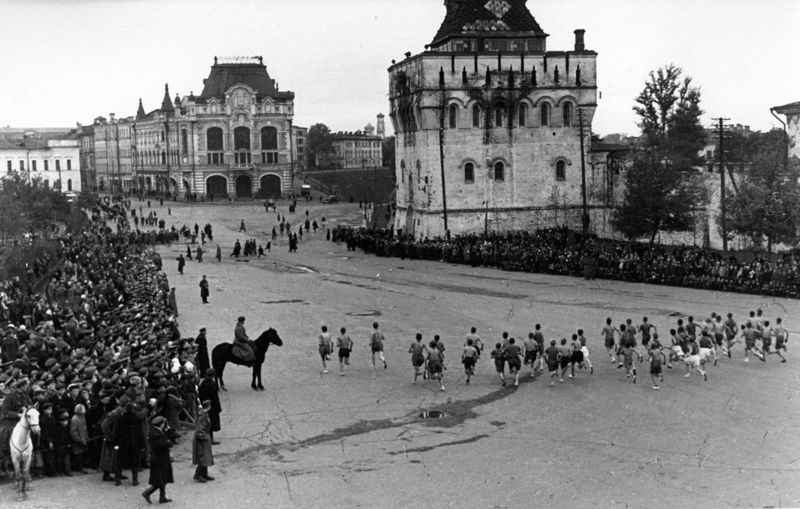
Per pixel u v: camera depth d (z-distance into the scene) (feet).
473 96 304.50
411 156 323.78
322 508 77.66
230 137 595.06
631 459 91.04
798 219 230.07
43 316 145.38
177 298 206.08
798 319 164.14
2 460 82.84
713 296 192.34
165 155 633.20
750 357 138.10
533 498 80.23
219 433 101.04
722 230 245.24
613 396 116.37
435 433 100.99
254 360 120.67
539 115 310.45
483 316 174.60
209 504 78.23
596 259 230.07
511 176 311.06
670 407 110.42
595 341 149.18
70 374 95.45
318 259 297.74
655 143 317.42
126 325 130.52
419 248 288.51
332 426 103.81
